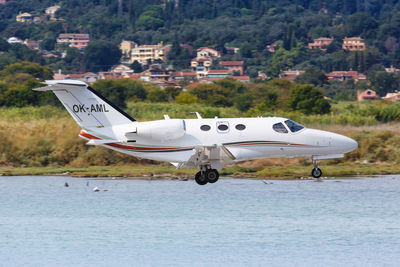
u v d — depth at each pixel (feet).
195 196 265.95
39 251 189.98
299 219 223.10
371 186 287.89
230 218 225.56
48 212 237.04
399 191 273.33
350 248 189.88
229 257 183.42
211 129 272.72
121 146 273.95
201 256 184.85
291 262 178.50
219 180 311.68
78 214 232.32
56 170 348.18
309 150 281.33
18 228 214.48
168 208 242.58
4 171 345.31
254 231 208.74
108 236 204.95
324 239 199.00
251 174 330.75
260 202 252.01
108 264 178.91
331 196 262.88
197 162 269.23
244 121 276.82
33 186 294.25
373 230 207.82
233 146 273.13
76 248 192.34
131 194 271.49
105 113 273.95
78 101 271.69
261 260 180.65
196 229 212.23
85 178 323.57
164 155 273.13
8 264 178.81
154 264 178.50
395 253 184.85
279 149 278.05
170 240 199.82
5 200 258.16
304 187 286.66
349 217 224.74
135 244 196.65
